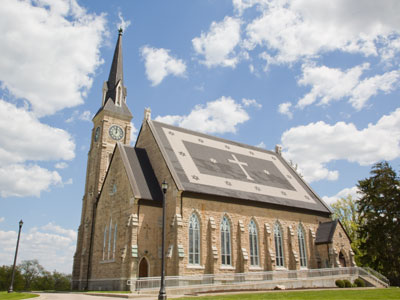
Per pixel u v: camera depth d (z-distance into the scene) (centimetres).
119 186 4306
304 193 5762
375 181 5331
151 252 3747
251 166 5547
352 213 7494
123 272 3534
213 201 4178
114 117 6500
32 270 12862
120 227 4022
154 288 3114
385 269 4947
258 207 4666
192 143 5075
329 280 4253
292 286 3853
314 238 5231
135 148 4675
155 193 4062
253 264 4341
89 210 5703
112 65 7212
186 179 4131
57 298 2594
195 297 2445
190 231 3862
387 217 5069
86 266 5312
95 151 6312
